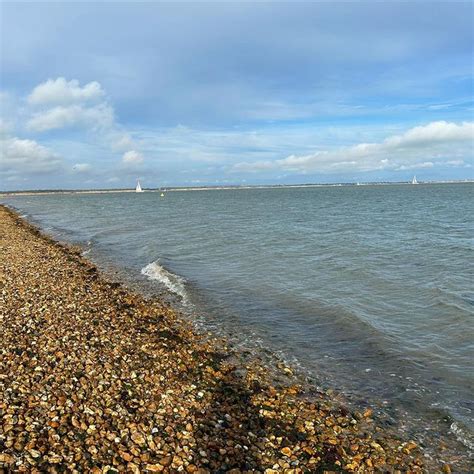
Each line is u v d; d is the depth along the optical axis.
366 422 9.05
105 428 8.01
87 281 21.06
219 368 11.52
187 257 29.02
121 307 16.73
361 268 23.97
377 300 17.91
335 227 46.03
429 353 12.59
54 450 7.18
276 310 16.98
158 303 17.78
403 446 8.23
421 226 45.59
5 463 6.68
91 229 50.06
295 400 9.89
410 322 15.21
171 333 14.05
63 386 9.38
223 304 17.81
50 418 8.09
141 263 27.25
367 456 7.88
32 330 13.02
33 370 10.07
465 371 11.43
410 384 10.77
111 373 10.35
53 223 60.25
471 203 87.44
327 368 11.73
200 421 8.67
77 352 11.45
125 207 105.19
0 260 25.86
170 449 7.63
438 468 7.63
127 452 7.40
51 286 19.27
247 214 69.94
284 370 11.54
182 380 10.51
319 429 8.70
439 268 23.89
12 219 62.31
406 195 136.75
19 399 8.64
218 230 44.94
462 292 18.78
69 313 15.21
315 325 15.25
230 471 7.20
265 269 24.47
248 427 8.62
